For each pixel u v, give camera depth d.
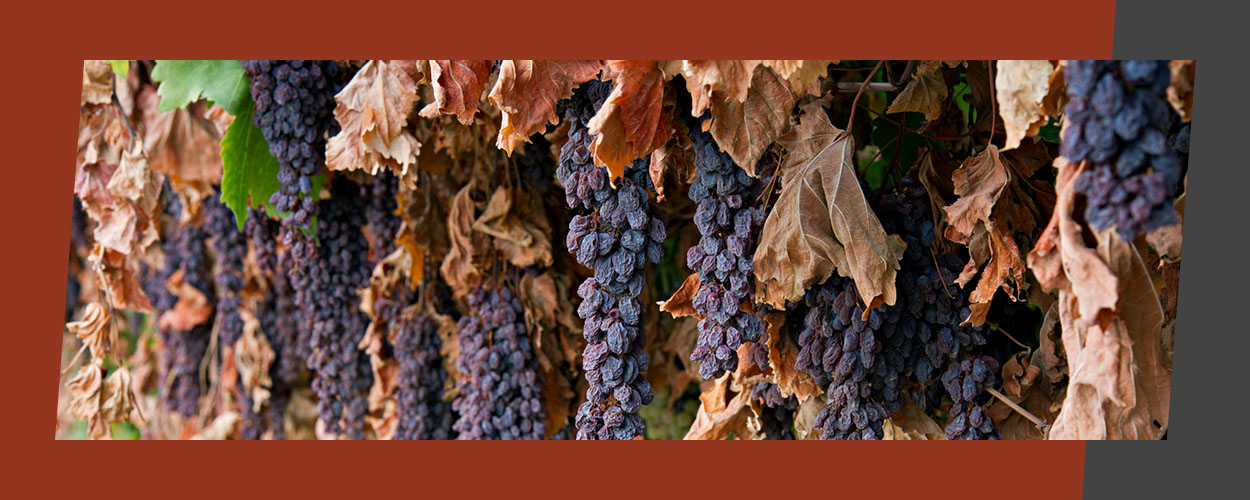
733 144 1.01
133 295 1.34
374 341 1.34
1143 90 0.94
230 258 1.47
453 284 1.26
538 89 1.02
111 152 1.30
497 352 1.23
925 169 1.10
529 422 1.22
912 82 1.08
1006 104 0.96
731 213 1.04
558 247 1.28
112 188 1.30
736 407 1.17
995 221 1.04
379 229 1.32
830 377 1.07
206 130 1.40
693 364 1.37
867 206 1.03
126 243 1.31
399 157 1.14
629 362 1.03
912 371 1.09
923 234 1.07
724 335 1.03
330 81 1.20
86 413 1.31
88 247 1.78
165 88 1.22
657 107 1.01
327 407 1.35
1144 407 0.99
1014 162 1.08
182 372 1.64
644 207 1.03
